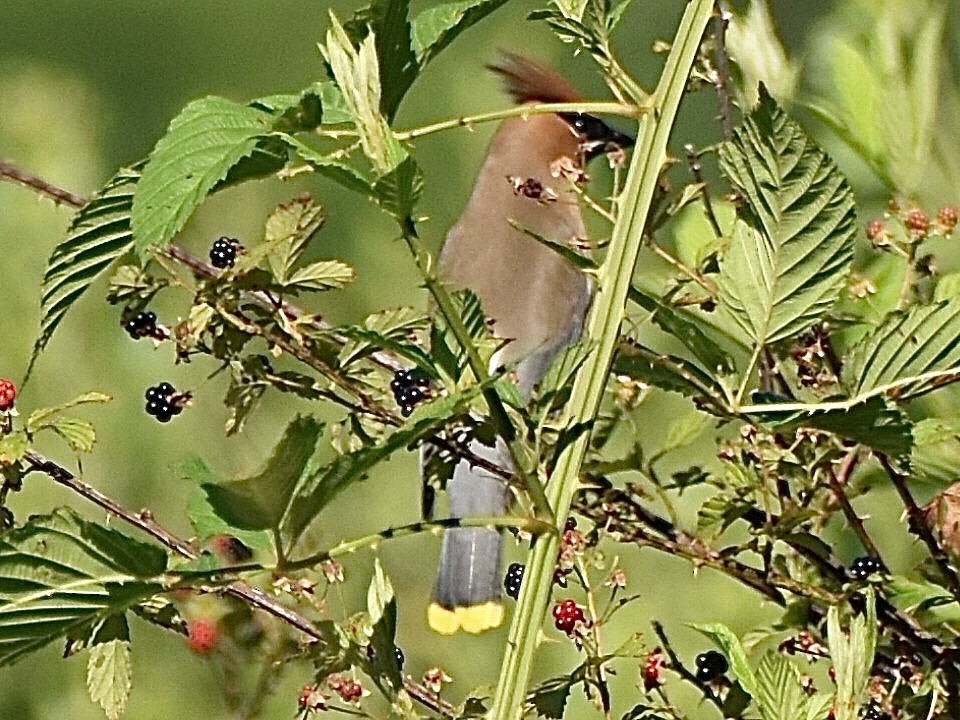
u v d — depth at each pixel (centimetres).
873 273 652
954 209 618
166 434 1018
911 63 688
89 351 1070
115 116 1666
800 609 604
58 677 1073
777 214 484
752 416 508
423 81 1330
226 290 590
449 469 614
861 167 741
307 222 589
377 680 514
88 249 456
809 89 716
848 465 646
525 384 909
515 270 942
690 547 604
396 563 1034
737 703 591
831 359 589
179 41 1686
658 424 792
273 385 602
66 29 1647
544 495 451
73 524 412
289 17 1750
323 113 446
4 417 592
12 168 616
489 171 974
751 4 685
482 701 582
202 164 419
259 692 667
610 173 915
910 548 714
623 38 1248
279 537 411
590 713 903
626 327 584
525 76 946
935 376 503
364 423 599
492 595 802
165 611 561
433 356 456
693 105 1075
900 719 584
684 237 679
